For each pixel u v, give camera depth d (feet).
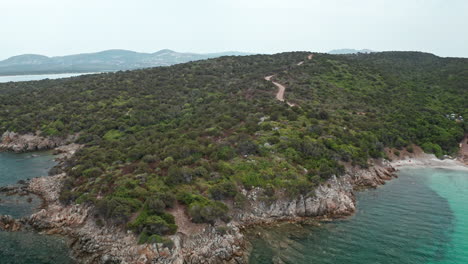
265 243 101.30
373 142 204.54
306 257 93.50
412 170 199.00
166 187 115.96
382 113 264.93
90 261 90.02
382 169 187.32
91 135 238.07
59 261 90.89
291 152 153.69
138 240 92.38
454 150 229.25
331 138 182.60
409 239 106.22
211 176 126.41
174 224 96.99
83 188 127.24
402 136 233.14
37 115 273.75
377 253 96.58
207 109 249.34
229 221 107.65
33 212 123.13
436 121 259.80
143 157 151.02
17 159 209.36
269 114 215.72
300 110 224.74
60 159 205.36
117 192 113.60
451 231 112.98
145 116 260.62
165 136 192.65
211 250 93.56
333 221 119.24
